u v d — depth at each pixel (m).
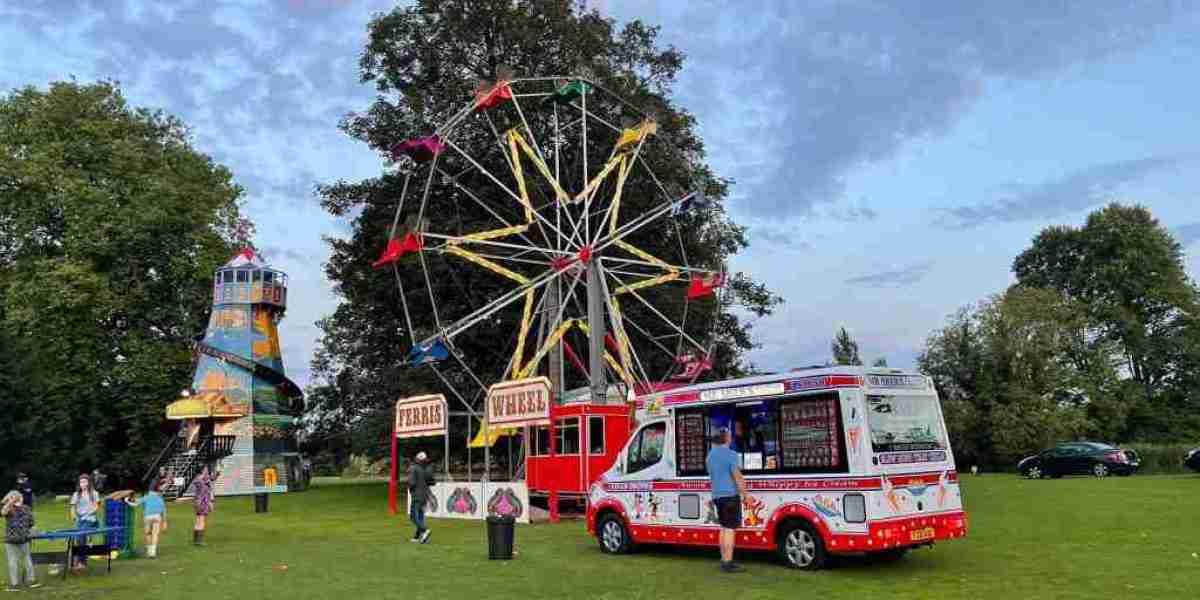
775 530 12.71
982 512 20.70
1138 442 53.34
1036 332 50.09
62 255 47.50
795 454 12.55
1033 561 12.79
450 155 35.50
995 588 10.64
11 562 12.66
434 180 36.03
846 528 11.77
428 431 26.92
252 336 48.59
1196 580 10.91
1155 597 9.88
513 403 23.98
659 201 36.44
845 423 12.00
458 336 34.88
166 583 12.85
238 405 46.88
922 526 12.08
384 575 13.20
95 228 46.31
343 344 52.09
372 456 43.31
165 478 44.59
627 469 15.11
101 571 14.30
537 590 11.37
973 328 51.84
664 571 12.74
